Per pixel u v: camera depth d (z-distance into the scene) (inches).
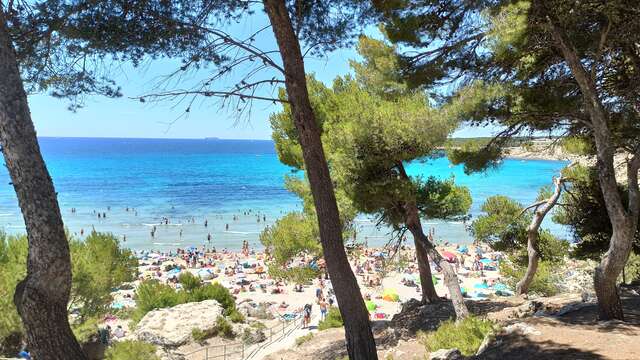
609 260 302.5
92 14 234.8
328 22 299.3
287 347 657.0
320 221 257.3
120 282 653.9
